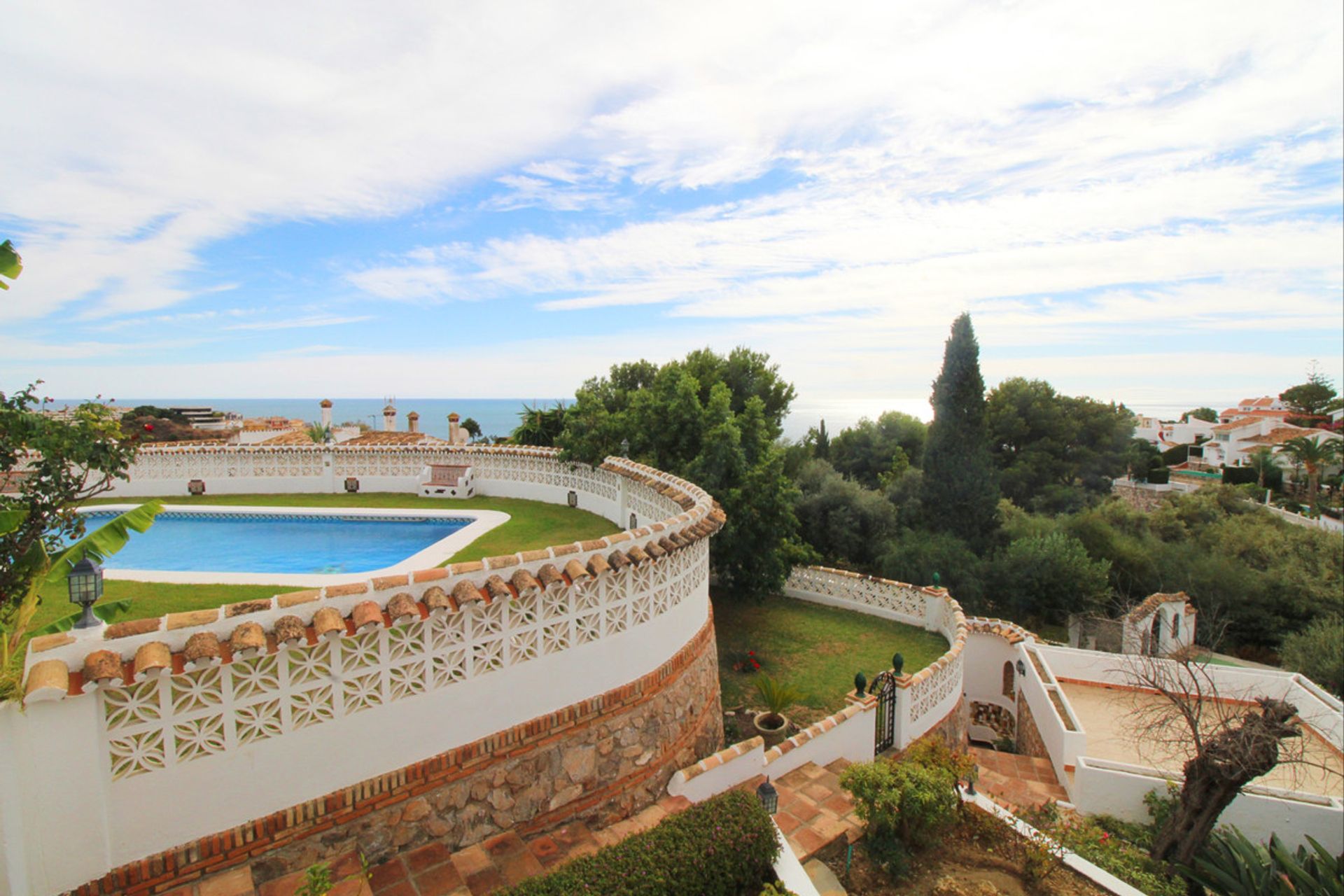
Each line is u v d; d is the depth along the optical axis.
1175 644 22.73
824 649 16.20
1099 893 7.45
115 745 4.59
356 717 5.61
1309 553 28.58
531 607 6.71
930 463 31.45
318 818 5.44
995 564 26.50
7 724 4.14
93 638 4.46
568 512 18.56
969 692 17.89
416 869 5.75
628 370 31.62
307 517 18.23
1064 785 12.50
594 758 7.38
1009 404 47.19
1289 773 12.98
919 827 7.73
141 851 4.71
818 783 9.02
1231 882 9.18
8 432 6.27
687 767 8.93
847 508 29.30
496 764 6.52
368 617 5.38
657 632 8.41
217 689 4.96
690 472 17.44
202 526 17.73
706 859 6.00
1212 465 64.31
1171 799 11.01
